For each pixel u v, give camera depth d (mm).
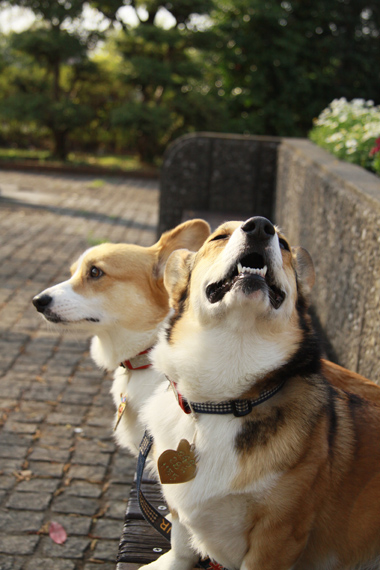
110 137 25625
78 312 2641
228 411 1677
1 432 3908
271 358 1687
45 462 3609
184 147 8781
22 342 5461
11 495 3281
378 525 1752
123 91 24078
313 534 1767
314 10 21500
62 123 21281
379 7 21766
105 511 3211
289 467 1594
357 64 22250
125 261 2682
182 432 1765
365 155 5250
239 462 1629
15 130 25172
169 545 2162
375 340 2633
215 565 1940
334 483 1705
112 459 3693
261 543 1633
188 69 21016
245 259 1742
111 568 2801
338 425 1775
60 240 9594
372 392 2018
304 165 5484
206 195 8930
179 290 1969
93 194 15336
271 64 21188
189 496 1670
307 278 1937
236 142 8734
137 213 12719
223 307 1669
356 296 3094
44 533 3014
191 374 1725
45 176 18625
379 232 2705
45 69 23297
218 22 21672
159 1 20547
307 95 21812
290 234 6102
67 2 20250
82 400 4434
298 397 1698
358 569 1808
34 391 4527
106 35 22031
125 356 2637
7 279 7285
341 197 3645
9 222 10766
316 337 1835
